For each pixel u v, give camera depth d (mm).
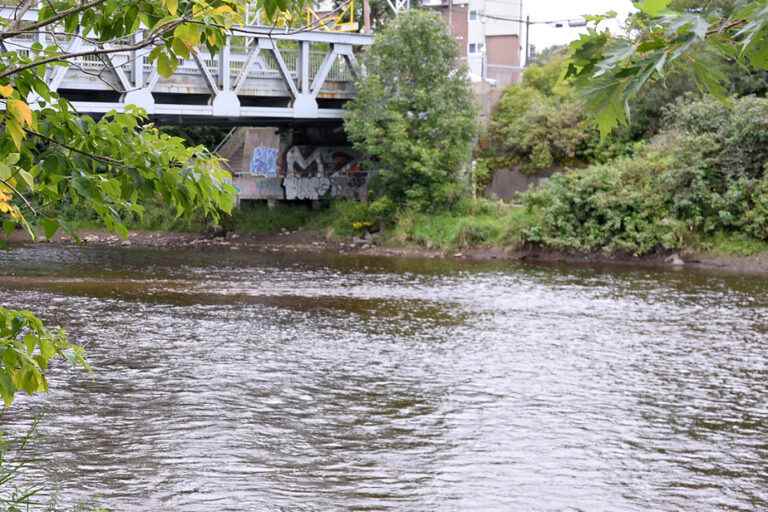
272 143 48000
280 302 22969
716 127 34938
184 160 4910
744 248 33094
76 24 4727
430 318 21078
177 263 31844
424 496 9812
